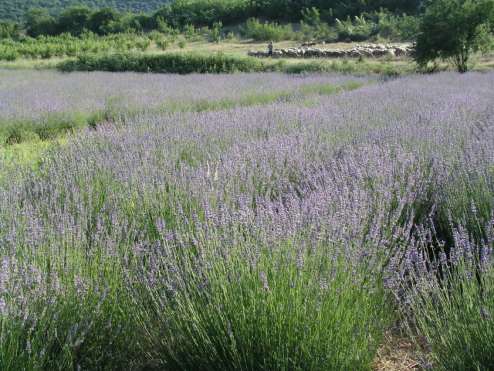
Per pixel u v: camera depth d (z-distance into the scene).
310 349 2.45
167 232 3.50
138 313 2.90
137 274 3.09
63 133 10.59
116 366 2.75
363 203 3.77
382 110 9.47
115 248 3.27
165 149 6.08
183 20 69.94
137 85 18.31
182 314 2.65
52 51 44.03
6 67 32.78
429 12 25.05
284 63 28.33
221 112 9.70
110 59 29.88
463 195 4.27
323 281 2.64
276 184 5.07
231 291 2.60
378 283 3.13
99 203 4.64
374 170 4.83
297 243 2.93
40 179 5.21
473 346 2.50
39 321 2.55
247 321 2.51
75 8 75.12
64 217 3.57
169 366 2.70
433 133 6.30
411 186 4.62
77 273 2.96
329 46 43.69
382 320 2.88
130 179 4.88
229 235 3.10
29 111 11.11
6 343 2.38
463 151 5.62
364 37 46.25
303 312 2.50
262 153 5.75
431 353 2.63
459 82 16.31
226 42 53.72
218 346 2.55
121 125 8.38
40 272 2.80
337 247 2.92
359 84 19.25
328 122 8.00
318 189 4.20
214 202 4.08
